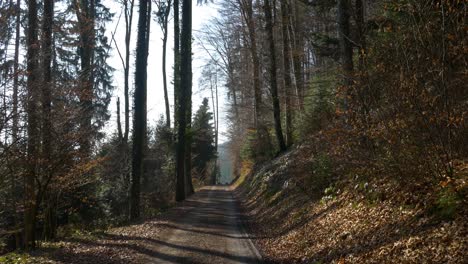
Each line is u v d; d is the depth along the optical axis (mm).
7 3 9727
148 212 20859
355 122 9000
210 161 68812
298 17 28641
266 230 14367
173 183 31703
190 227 14969
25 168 10805
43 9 15375
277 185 20109
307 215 12406
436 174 7234
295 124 25672
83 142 11867
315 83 22312
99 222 18422
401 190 8359
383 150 8633
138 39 18266
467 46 6562
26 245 11352
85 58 19766
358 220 9000
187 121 31141
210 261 9750
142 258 9938
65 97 11375
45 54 11500
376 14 13297
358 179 10719
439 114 6637
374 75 8133
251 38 30375
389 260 6570
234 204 25094
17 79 9180
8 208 12797
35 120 9906
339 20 13195
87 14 23453
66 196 17203
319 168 13305
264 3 26469
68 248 11016
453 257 5570
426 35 6961
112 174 21969
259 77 30859
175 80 31266
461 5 7250
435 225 6547
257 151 34906
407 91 6996
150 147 32906
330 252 8594
